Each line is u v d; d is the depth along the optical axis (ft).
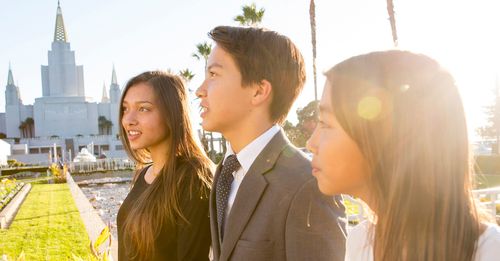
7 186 59.52
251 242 5.44
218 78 5.87
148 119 8.04
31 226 31.94
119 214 8.73
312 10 70.44
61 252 23.16
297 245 5.11
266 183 5.48
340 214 5.41
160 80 8.18
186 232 7.16
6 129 384.88
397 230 3.44
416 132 3.41
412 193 3.40
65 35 412.77
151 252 7.41
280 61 5.89
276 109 5.95
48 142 331.57
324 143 3.81
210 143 96.53
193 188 7.29
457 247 3.28
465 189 3.43
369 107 3.51
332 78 3.73
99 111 384.88
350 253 4.33
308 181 5.21
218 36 5.89
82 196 55.72
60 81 383.86
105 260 10.74
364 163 3.73
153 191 7.54
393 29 52.37
